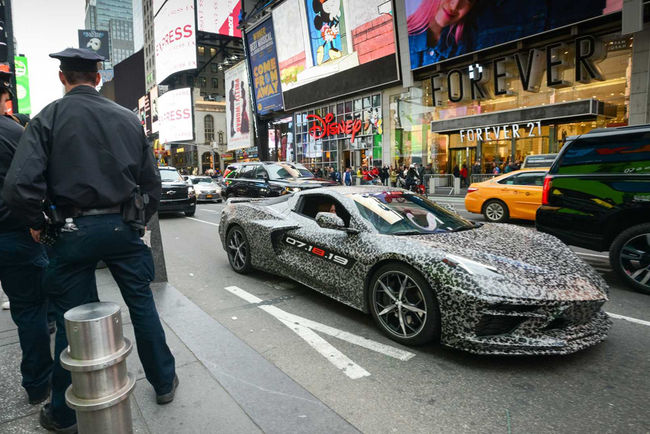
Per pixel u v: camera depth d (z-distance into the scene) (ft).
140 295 7.38
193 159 279.08
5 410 7.71
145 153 7.37
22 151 6.07
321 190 15.08
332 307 13.64
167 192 39.86
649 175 14.44
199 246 25.14
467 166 79.00
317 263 13.47
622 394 8.36
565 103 61.62
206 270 18.90
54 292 6.68
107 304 4.94
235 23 292.20
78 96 6.74
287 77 117.91
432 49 78.48
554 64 63.98
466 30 72.02
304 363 9.76
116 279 7.31
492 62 73.56
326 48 101.71
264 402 7.94
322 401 8.13
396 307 10.86
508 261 10.14
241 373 9.05
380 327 11.32
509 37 66.74
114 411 4.62
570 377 9.04
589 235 15.90
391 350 10.43
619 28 57.57
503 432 7.16
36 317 7.80
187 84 297.53
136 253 7.23
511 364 9.66
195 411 7.61
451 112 81.20
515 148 71.00
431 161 85.46
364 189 14.92
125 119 7.04
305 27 106.22
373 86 93.25
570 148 16.38
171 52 290.56
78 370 4.42
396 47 84.43
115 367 4.62
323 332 11.57
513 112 68.39
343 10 94.27
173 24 285.43
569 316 9.32
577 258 11.16
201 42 293.23
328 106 111.45
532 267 9.97
